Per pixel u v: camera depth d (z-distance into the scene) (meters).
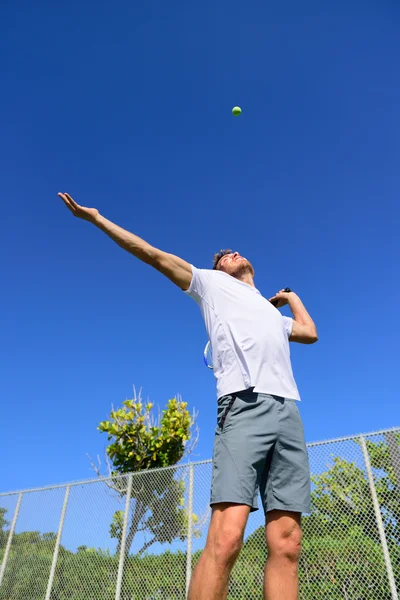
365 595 3.67
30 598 5.45
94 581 5.12
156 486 5.24
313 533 4.05
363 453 4.01
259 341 1.54
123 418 7.12
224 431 1.40
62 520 5.67
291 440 1.45
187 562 4.54
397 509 3.74
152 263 1.64
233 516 1.25
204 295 1.69
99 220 1.61
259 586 4.05
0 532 6.15
